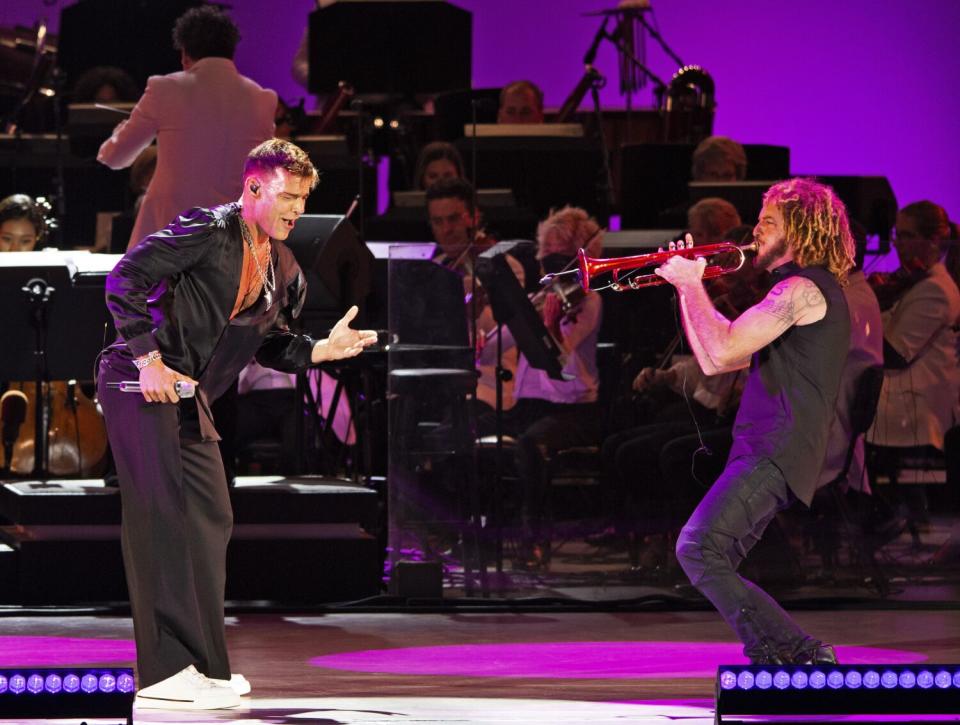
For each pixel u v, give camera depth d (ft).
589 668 58.70
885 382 72.49
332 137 102.94
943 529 73.05
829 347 49.57
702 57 149.07
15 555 72.28
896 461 72.90
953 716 42.96
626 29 129.39
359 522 74.38
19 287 75.15
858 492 73.05
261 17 144.25
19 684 41.22
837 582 73.46
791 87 149.18
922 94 148.36
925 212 81.35
